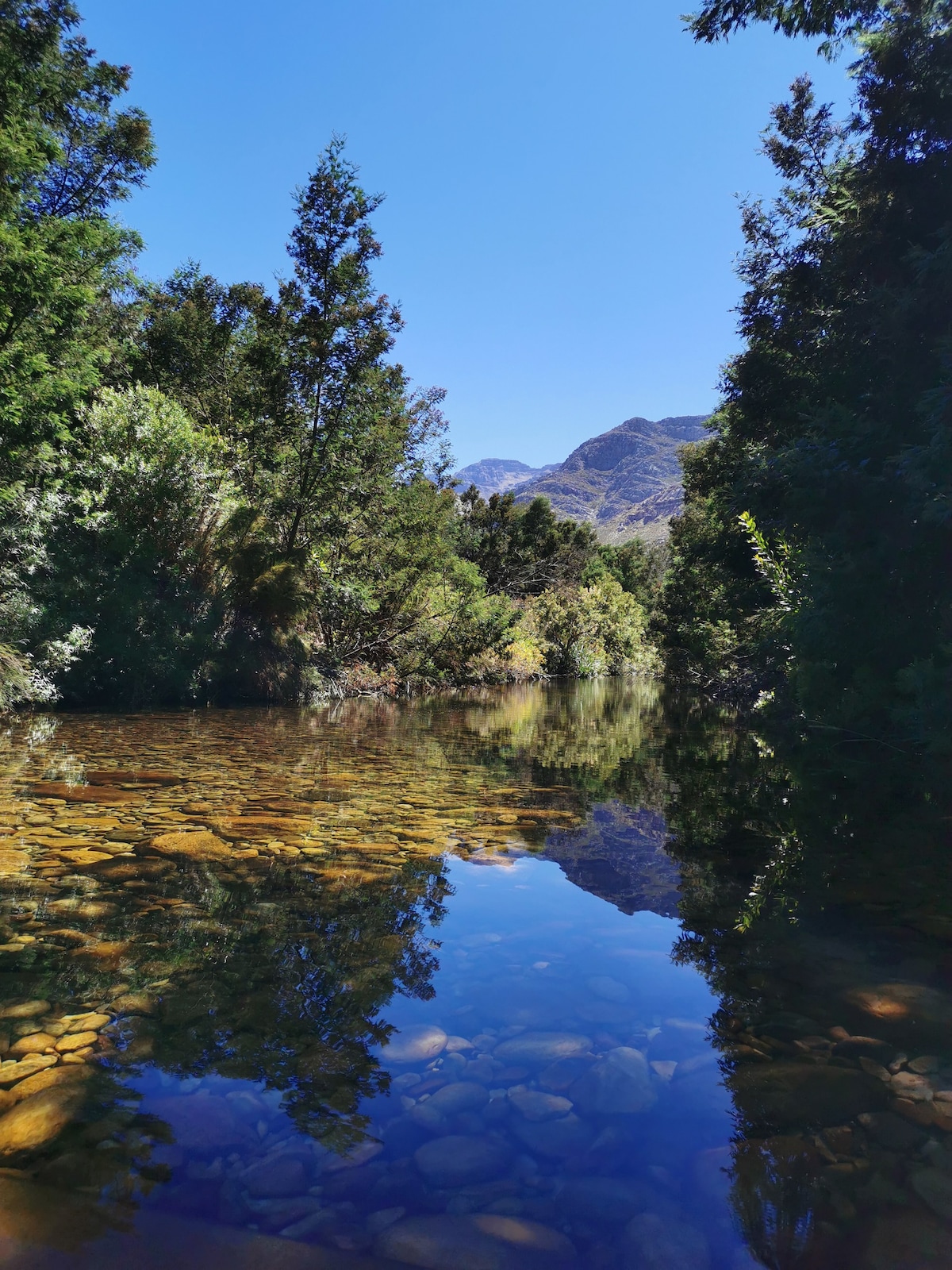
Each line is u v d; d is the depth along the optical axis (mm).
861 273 8219
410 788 4746
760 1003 1780
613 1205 1089
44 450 9305
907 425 5988
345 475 13820
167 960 1970
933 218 7055
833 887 2746
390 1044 1558
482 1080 1423
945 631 5465
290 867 2895
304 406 13375
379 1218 1056
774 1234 1021
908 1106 1340
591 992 1831
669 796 4707
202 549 11055
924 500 4836
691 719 11469
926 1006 1755
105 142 15500
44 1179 1118
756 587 13117
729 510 8891
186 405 15766
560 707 13844
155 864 2848
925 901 2574
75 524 9859
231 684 10906
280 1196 1097
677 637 25969
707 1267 962
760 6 6633
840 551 5879
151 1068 1439
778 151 13586
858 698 6246
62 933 2139
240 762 5465
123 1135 1229
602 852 3264
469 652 21188
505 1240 1009
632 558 57969
